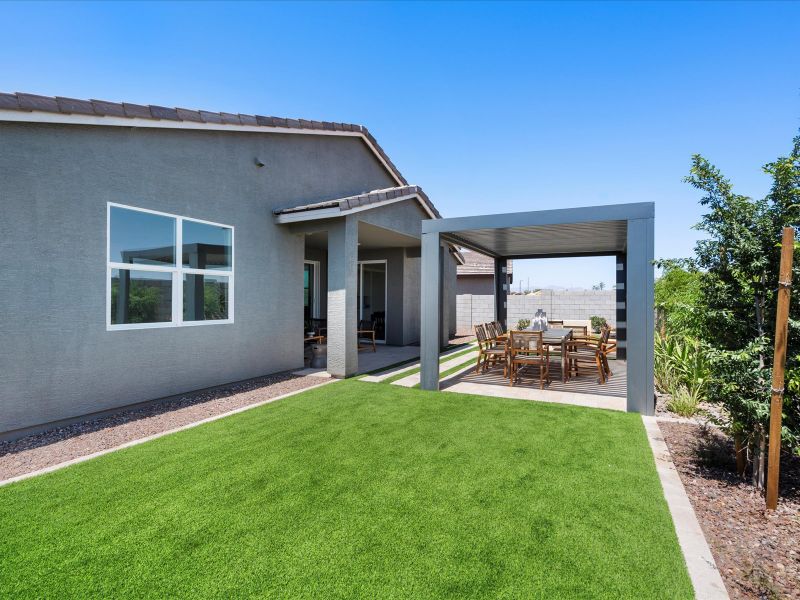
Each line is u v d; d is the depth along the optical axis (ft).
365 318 49.37
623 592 7.59
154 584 7.86
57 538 9.35
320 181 33.68
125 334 19.58
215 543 9.13
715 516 10.52
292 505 10.75
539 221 21.66
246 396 22.77
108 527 9.78
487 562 8.42
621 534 9.42
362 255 47.85
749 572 8.30
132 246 19.85
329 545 9.02
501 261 41.32
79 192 17.67
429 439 15.71
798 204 10.96
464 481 12.10
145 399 20.48
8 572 8.20
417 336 49.39
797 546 9.21
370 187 41.63
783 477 12.78
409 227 36.68
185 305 22.47
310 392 23.48
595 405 21.01
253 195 26.76
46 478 12.43
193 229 22.86
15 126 15.67
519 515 10.23
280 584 7.82
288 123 29.09
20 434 15.98
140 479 12.34
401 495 11.27
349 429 16.93
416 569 8.21
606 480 12.17
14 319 15.78
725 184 12.29
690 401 19.19
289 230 29.55
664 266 13.52
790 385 10.98
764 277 11.60
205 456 14.10
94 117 17.61
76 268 17.62
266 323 27.66
